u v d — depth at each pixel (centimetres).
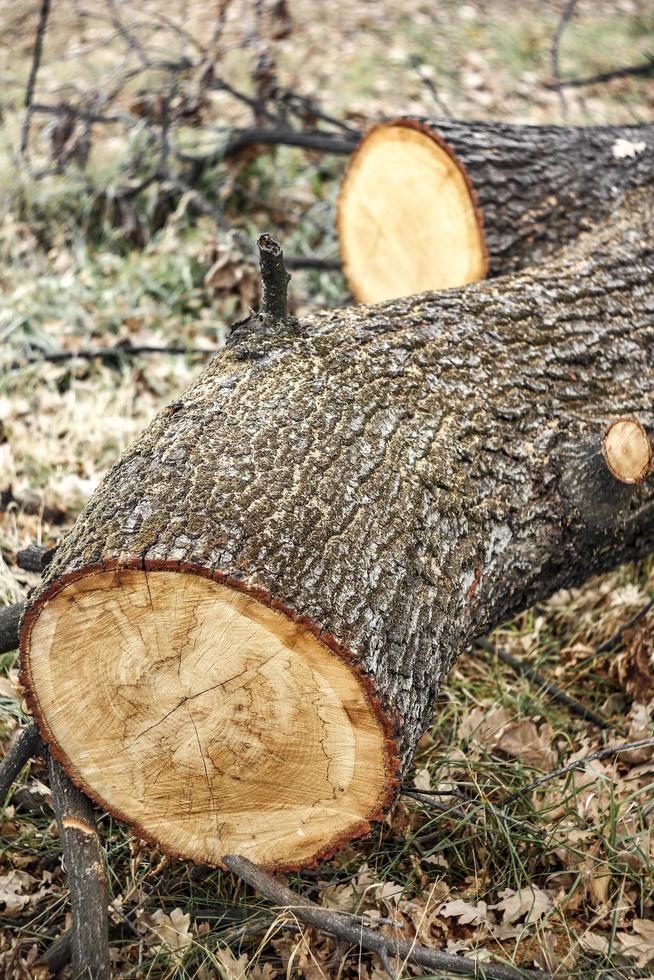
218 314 475
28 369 426
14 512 360
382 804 215
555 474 266
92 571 202
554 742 294
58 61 723
